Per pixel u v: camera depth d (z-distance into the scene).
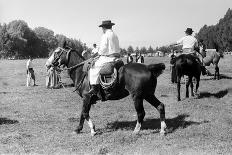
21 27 129.00
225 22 124.62
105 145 9.74
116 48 10.95
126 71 10.47
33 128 11.90
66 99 18.02
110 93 10.69
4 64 54.97
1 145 9.96
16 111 15.02
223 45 115.38
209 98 16.75
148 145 9.67
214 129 11.12
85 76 10.98
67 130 11.57
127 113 14.04
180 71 16.06
